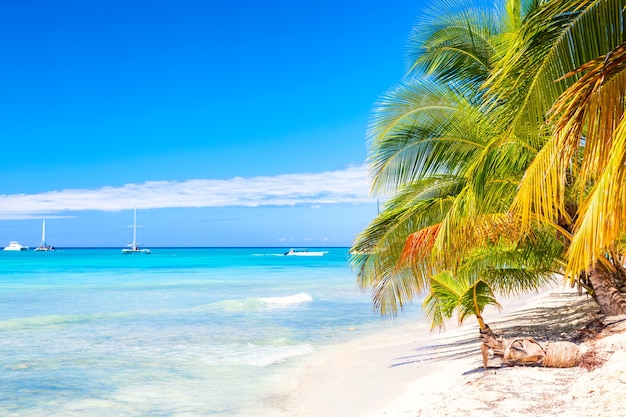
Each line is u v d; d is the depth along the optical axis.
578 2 4.09
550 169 4.26
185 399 8.65
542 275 11.30
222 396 8.81
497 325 13.98
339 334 15.52
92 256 138.38
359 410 7.68
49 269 61.69
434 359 10.95
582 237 3.58
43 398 8.74
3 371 10.65
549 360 7.64
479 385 7.13
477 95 9.04
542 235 10.38
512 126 4.99
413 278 10.38
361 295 28.02
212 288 33.41
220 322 17.91
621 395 5.75
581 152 7.77
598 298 10.70
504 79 4.75
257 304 23.53
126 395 8.90
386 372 10.26
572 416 5.46
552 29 4.32
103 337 14.83
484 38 9.46
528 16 4.25
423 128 9.54
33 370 10.75
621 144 3.49
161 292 30.48
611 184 3.47
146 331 15.97
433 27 9.62
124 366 11.10
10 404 8.38
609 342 8.49
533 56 4.44
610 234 3.43
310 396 8.75
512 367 7.89
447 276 8.37
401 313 20.58
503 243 10.45
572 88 3.92
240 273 53.19
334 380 9.83
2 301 25.41
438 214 9.92
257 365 11.21
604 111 4.04
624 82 4.01
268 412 7.91
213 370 10.73
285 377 10.13
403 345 13.45
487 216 8.77
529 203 4.46
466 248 9.03
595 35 4.34
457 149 9.52
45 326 16.92
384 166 9.80
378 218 10.37
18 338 14.69
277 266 72.88
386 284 10.48
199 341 14.20
